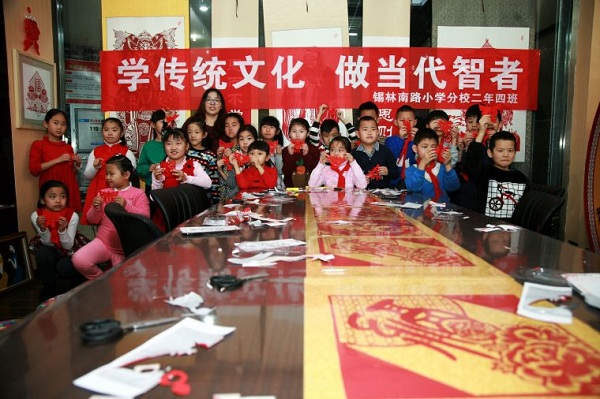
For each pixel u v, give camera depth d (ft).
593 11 13.93
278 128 13.43
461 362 2.23
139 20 14.69
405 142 13.25
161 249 4.63
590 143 13.05
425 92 14.84
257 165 11.28
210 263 4.08
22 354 2.31
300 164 13.25
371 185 12.25
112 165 8.99
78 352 2.34
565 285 3.42
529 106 14.85
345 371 2.15
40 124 13.57
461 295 3.20
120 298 3.14
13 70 12.30
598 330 2.60
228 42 14.78
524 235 5.39
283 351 2.34
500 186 10.25
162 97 14.84
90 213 9.21
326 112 14.74
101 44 14.87
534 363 2.22
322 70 14.80
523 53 14.78
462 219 6.60
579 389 1.99
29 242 12.67
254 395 1.94
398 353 2.32
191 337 2.48
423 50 14.74
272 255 4.37
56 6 14.56
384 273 3.74
